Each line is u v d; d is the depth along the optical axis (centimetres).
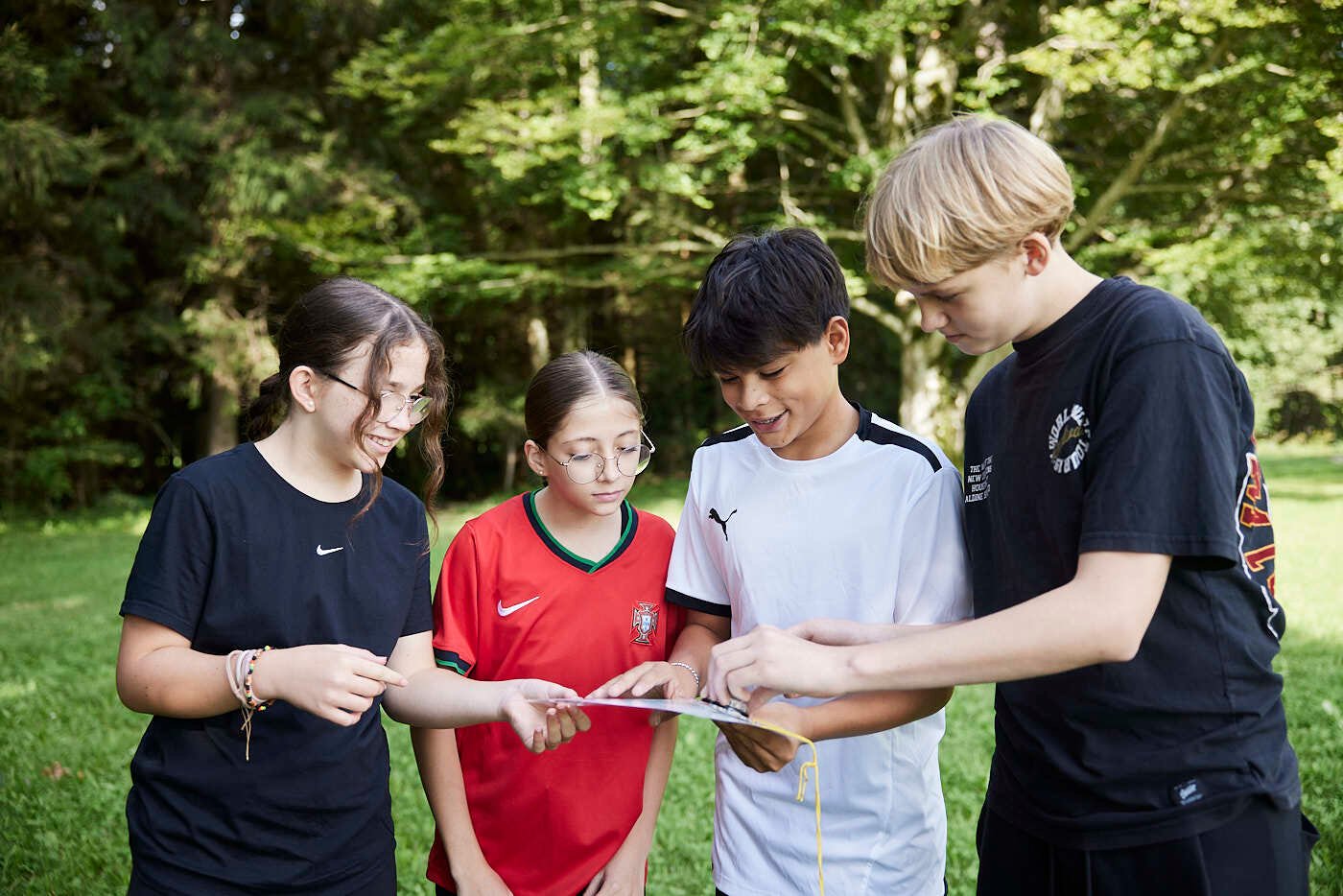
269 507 176
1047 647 130
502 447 1942
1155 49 1083
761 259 171
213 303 1578
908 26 1200
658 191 1495
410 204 1611
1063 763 149
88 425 1662
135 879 171
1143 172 1409
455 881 198
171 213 1517
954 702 497
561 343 1916
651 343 1942
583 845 205
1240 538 142
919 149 145
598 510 204
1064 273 151
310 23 1628
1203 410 133
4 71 1346
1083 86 1090
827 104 1622
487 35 1290
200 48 1509
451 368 215
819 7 1190
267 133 1554
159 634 168
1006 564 161
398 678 157
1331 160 1055
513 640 209
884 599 185
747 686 142
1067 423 147
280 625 175
